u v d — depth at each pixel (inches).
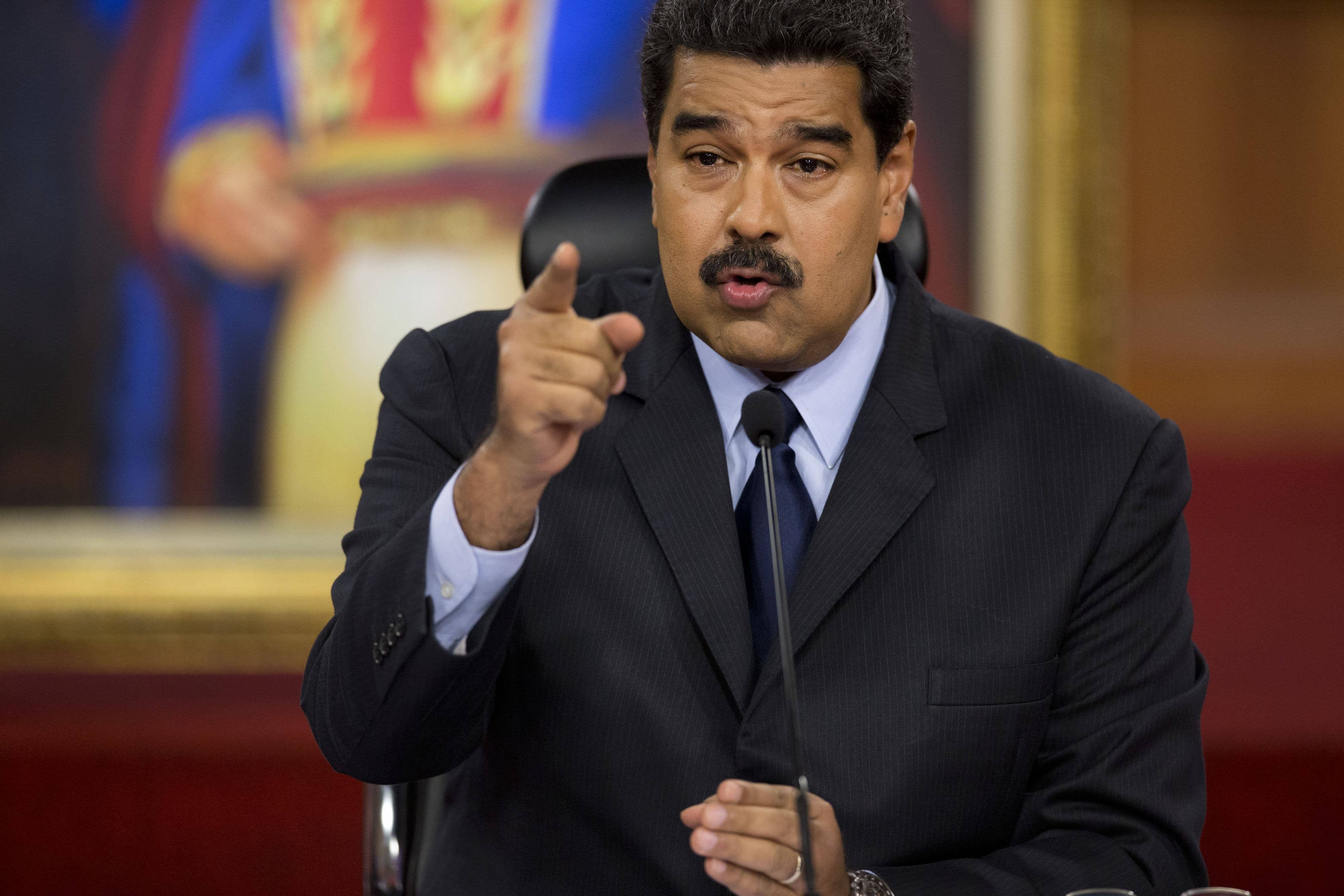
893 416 190.7
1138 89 505.0
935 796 178.4
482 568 156.8
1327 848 464.1
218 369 506.9
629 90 505.7
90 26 499.2
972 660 181.2
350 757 169.9
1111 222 501.4
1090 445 191.8
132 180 502.9
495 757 189.0
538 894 182.7
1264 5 503.2
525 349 145.0
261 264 506.3
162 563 506.0
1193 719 188.9
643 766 179.0
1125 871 174.2
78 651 504.1
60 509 505.0
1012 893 168.6
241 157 504.7
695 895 175.9
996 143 500.1
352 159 505.4
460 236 507.8
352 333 508.4
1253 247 510.3
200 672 506.3
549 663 183.3
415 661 158.4
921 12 498.0
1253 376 514.3
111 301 504.4
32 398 504.1
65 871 460.4
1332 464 516.4
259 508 508.4
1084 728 186.5
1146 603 189.2
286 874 462.0
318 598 505.0
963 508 187.5
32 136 501.0
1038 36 495.5
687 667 180.9
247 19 502.6
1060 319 501.0
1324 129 507.5
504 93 505.4
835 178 173.5
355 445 510.0
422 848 205.5
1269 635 519.2
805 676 179.8
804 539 185.5
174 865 462.6
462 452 195.8
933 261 503.2
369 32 503.5
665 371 194.7
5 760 462.0
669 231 177.0
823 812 150.5
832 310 176.7
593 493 189.2
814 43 168.6
